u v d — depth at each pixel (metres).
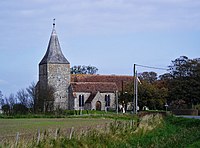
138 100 96.81
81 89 106.12
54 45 109.31
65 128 34.44
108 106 106.19
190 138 34.69
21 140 24.52
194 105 104.00
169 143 31.08
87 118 66.19
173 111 97.25
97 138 29.16
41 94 85.19
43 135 26.44
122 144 29.67
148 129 40.41
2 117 69.62
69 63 108.69
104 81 113.62
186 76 109.75
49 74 106.62
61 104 105.75
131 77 116.88
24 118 68.56
